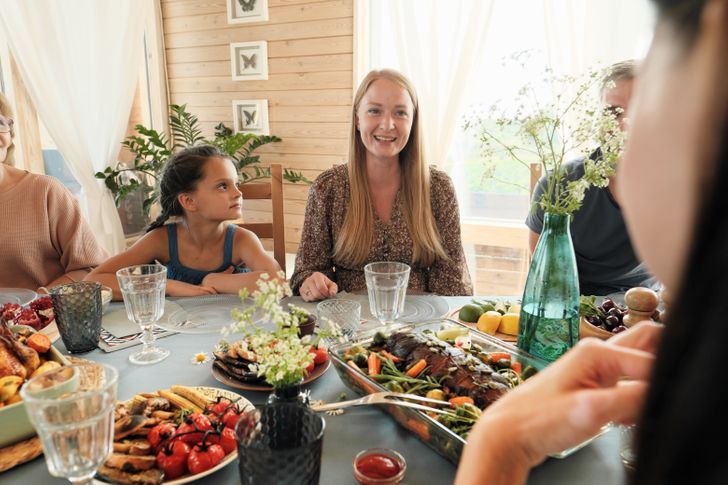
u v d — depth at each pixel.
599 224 1.83
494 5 3.14
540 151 1.05
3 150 1.90
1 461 0.74
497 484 0.34
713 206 0.13
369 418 0.88
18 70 3.60
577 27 3.00
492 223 3.47
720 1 0.14
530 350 1.09
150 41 4.23
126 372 1.03
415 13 3.31
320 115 3.86
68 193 2.03
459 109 3.31
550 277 1.05
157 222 1.90
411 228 1.84
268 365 0.76
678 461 0.13
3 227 1.88
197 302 1.43
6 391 0.80
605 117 0.97
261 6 3.83
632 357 0.34
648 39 0.17
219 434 0.76
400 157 1.90
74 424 0.59
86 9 3.76
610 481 0.72
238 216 1.86
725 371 0.12
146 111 4.33
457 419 0.77
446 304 1.44
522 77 3.15
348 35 3.62
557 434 0.33
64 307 1.08
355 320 1.18
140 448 0.73
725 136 0.13
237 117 4.13
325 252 1.87
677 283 0.14
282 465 0.57
